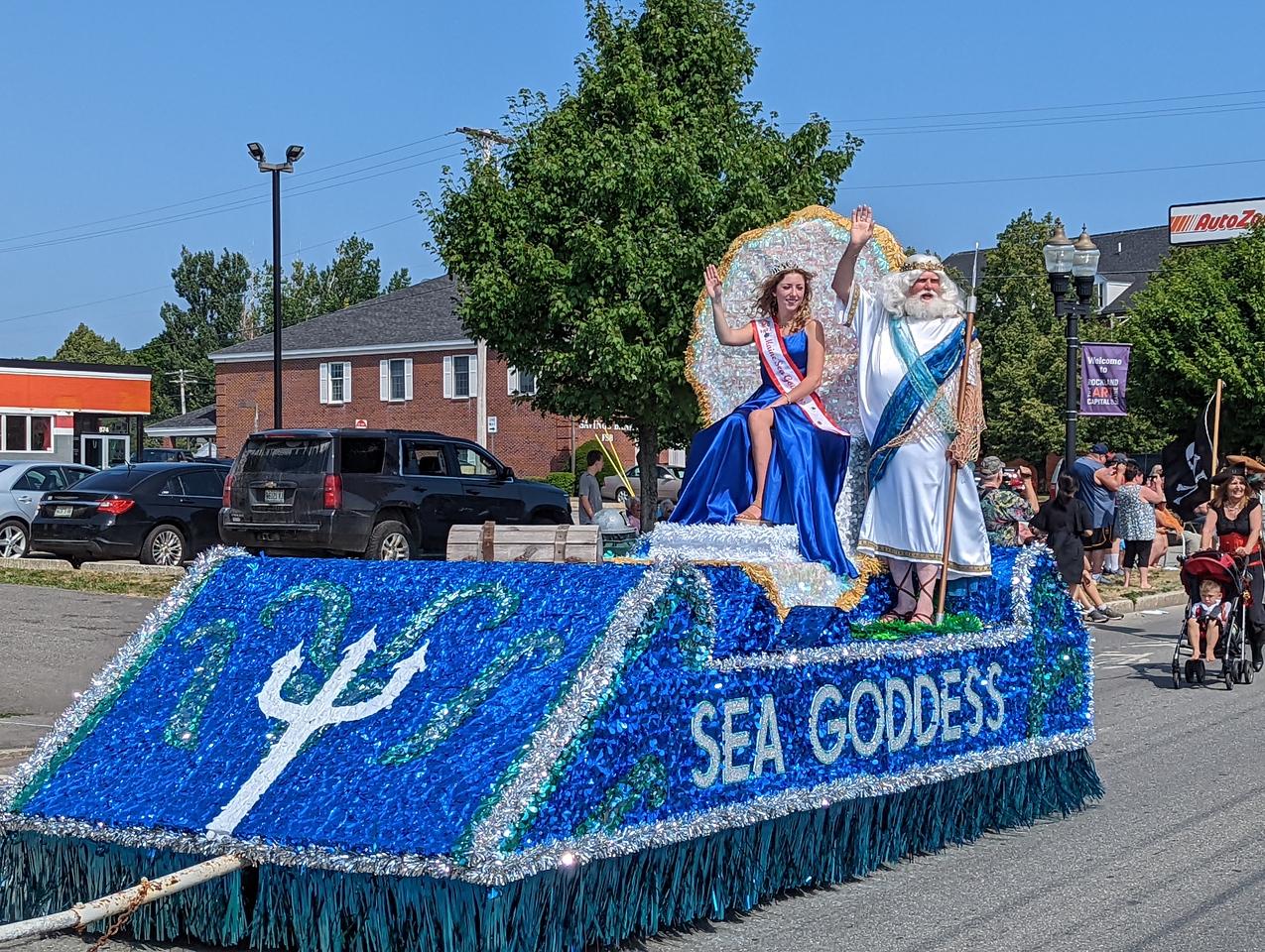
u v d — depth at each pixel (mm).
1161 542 21641
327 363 51250
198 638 5266
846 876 5602
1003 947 4836
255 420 54094
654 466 20938
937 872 5809
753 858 5012
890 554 6121
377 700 4648
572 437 44750
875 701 5508
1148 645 14227
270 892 4359
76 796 4785
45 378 37844
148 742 4906
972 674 6082
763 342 6184
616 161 19125
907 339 6070
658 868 4602
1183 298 35656
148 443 69312
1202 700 10719
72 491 18156
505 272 20125
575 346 19422
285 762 4566
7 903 4883
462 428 47656
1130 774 7891
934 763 5816
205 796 4578
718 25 19734
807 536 5699
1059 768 6785
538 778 4121
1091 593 16375
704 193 18891
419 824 4102
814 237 6328
